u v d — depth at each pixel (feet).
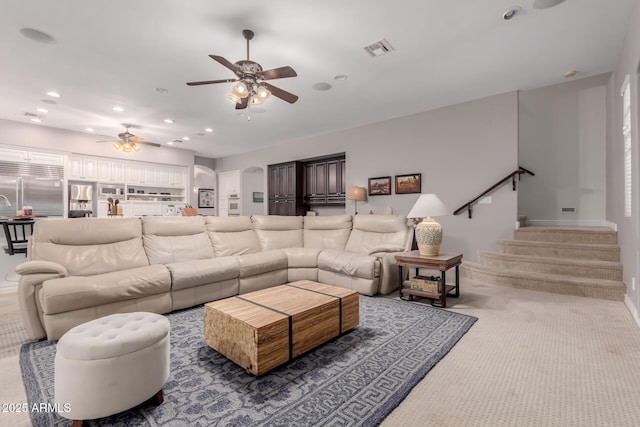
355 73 12.55
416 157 17.65
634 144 8.75
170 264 10.11
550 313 9.27
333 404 5.03
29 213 15.99
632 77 8.96
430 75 12.76
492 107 15.03
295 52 10.90
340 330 7.61
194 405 5.04
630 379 5.65
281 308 6.82
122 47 10.50
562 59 11.52
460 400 5.12
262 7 8.46
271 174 26.71
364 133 20.04
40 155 20.16
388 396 5.23
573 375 5.82
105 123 19.65
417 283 10.71
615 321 8.50
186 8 8.48
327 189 23.38
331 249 13.56
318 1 8.23
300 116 18.25
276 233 14.58
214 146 26.78
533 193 16.67
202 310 9.88
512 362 6.37
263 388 5.51
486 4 8.40
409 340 7.47
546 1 8.30
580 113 15.56
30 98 15.21
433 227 10.87
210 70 12.21
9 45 10.32
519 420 4.60
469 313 9.39
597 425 4.48
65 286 7.47
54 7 8.41
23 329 8.29
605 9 8.66
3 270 13.57
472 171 15.66
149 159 25.79
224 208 31.86
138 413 4.85
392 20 9.09
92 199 23.34
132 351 4.70
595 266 11.36
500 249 14.30
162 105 16.22
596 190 15.25
